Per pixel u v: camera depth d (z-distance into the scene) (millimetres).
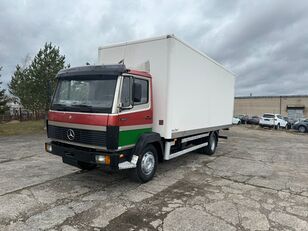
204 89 8164
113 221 3934
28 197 4773
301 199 5125
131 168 5281
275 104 46062
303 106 43250
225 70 10258
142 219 4027
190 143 8312
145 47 6273
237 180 6344
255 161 8859
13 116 21766
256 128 27625
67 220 3916
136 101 5324
